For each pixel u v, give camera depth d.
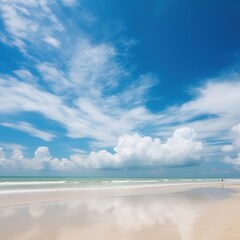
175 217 12.29
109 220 11.61
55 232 9.38
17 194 22.62
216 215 12.52
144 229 9.76
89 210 14.54
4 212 13.61
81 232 9.34
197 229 9.55
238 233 8.68
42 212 13.74
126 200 19.75
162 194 25.50
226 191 30.30
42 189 29.45
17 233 9.23
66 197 21.16
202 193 26.95
